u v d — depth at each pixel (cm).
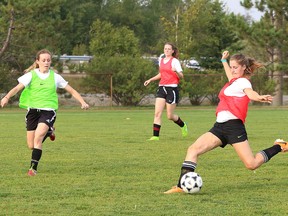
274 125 3212
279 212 1056
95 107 5469
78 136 2527
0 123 3384
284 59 5872
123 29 6462
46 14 6162
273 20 5962
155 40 12412
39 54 1499
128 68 5572
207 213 1045
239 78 1218
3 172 1504
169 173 1491
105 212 1052
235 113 1207
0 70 5372
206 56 7200
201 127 3088
